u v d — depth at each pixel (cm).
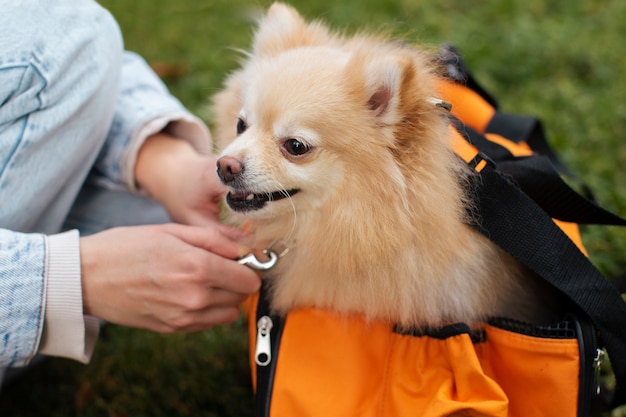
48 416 80
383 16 141
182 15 147
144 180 77
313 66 65
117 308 65
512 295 69
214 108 74
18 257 61
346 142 63
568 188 65
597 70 120
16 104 62
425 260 64
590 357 61
